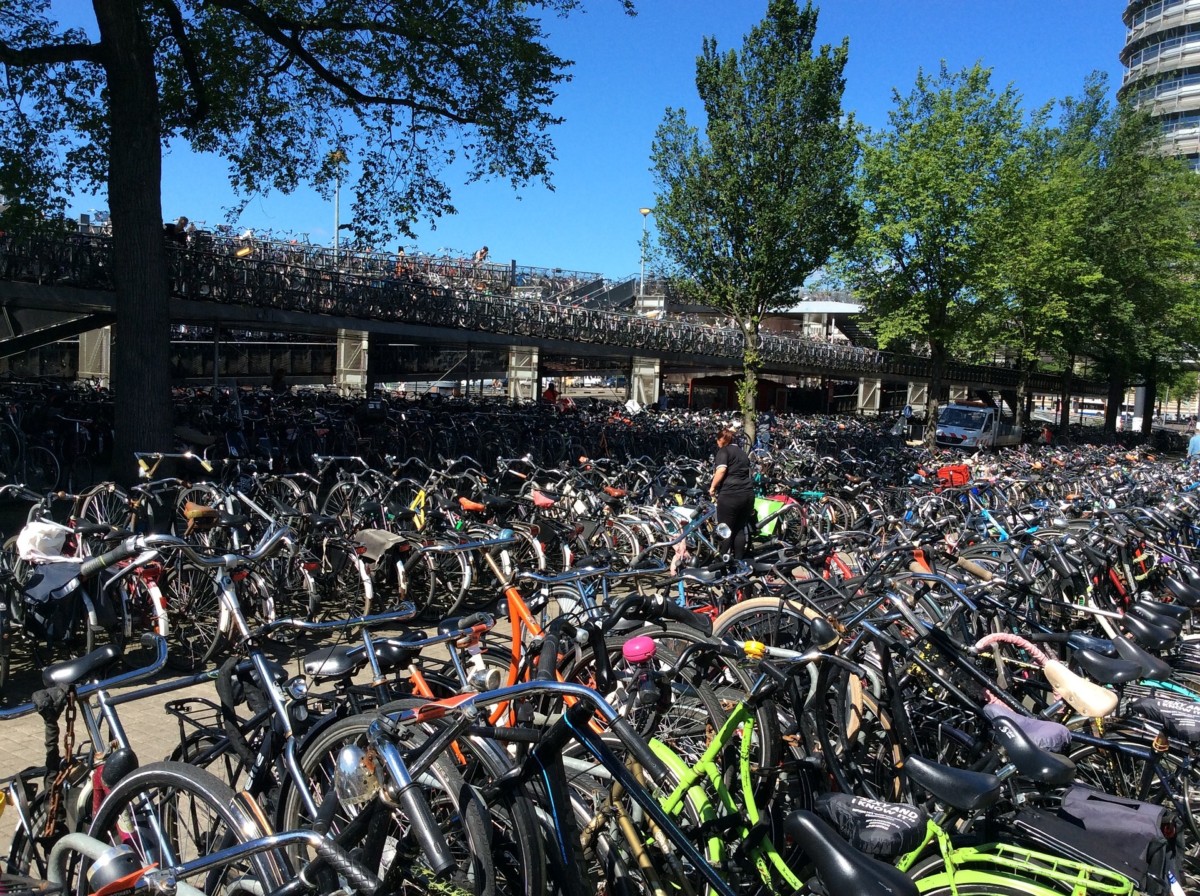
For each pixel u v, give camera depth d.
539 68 11.41
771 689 2.88
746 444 14.12
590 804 2.90
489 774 2.60
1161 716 3.38
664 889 2.69
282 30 10.98
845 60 13.48
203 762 2.94
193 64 10.40
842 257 20.20
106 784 2.62
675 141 14.01
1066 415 30.17
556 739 2.46
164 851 2.40
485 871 2.26
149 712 4.69
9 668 5.17
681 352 26.81
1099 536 6.71
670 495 10.08
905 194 19.33
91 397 12.98
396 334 18.59
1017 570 5.37
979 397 45.28
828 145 13.66
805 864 2.80
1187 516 8.87
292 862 2.49
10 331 14.08
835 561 6.26
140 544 4.00
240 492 7.00
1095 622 5.40
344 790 2.14
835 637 3.33
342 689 3.06
